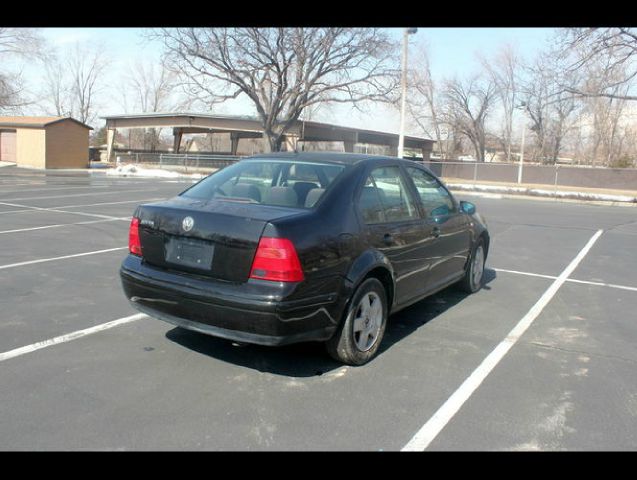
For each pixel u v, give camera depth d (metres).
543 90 53.00
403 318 5.67
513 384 4.11
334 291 4.01
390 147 60.78
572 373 4.35
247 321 3.71
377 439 3.27
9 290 6.20
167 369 4.16
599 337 5.25
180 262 4.06
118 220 11.97
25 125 35.84
